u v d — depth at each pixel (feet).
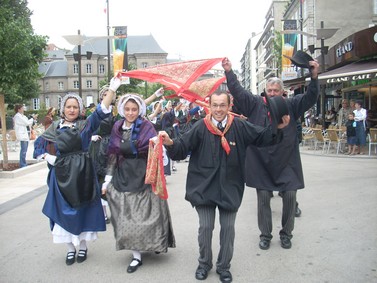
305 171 31.73
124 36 69.51
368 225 17.21
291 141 14.57
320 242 15.37
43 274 13.21
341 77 45.06
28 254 15.08
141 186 13.52
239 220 18.79
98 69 310.45
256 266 13.34
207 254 12.53
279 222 18.28
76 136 13.66
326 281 12.03
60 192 13.46
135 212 13.29
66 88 314.14
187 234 16.90
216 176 12.14
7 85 33.27
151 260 14.16
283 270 12.95
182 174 33.55
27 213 21.11
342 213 19.20
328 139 44.57
